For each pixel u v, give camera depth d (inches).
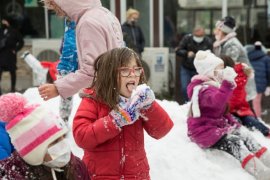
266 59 332.5
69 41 163.2
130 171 126.5
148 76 428.8
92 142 121.6
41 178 108.0
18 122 103.9
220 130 180.5
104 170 126.0
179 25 453.4
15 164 106.1
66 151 108.3
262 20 449.1
